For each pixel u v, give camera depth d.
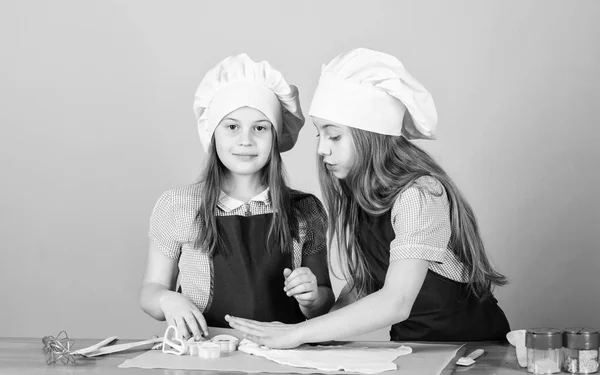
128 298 3.25
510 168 3.06
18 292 3.29
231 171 1.95
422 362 1.54
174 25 3.20
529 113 3.05
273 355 1.58
